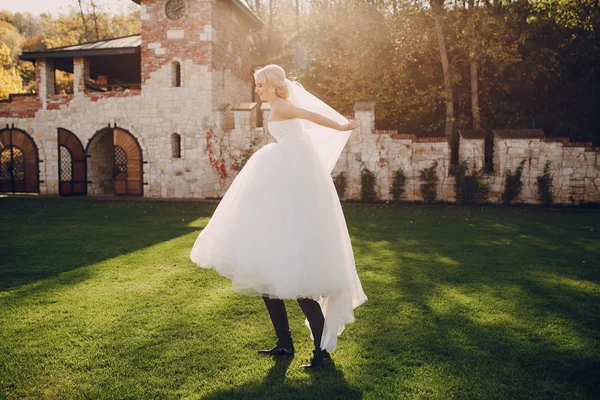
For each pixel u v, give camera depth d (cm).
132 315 401
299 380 287
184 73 1662
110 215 1119
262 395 267
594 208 1393
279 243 289
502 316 404
